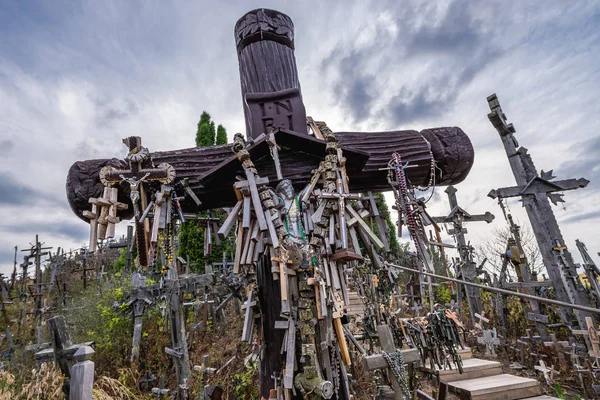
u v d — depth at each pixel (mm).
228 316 11352
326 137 2816
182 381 7660
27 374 6730
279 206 2570
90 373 2754
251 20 3268
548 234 7145
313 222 2594
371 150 3090
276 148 2689
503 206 8594
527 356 7125
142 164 2672
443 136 3285
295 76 3264
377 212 2975
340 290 2553
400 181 2924
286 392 2273
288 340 2352
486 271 9953
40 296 14859
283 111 2934
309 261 2473
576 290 6762
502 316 8672
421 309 9797
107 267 21219
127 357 9242
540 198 7309
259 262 2791
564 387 5941
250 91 3127
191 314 11664
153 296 9297
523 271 8398
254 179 2508
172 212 2711
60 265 21078
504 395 4793
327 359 2404
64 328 3152
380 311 6070
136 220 2463
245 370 7082
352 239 2562
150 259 2480
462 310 9656
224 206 3111
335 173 2650
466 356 6586
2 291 15969
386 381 4875
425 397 3924
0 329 14789
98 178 2686
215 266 14250
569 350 6488
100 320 9883
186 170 2762
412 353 3652
